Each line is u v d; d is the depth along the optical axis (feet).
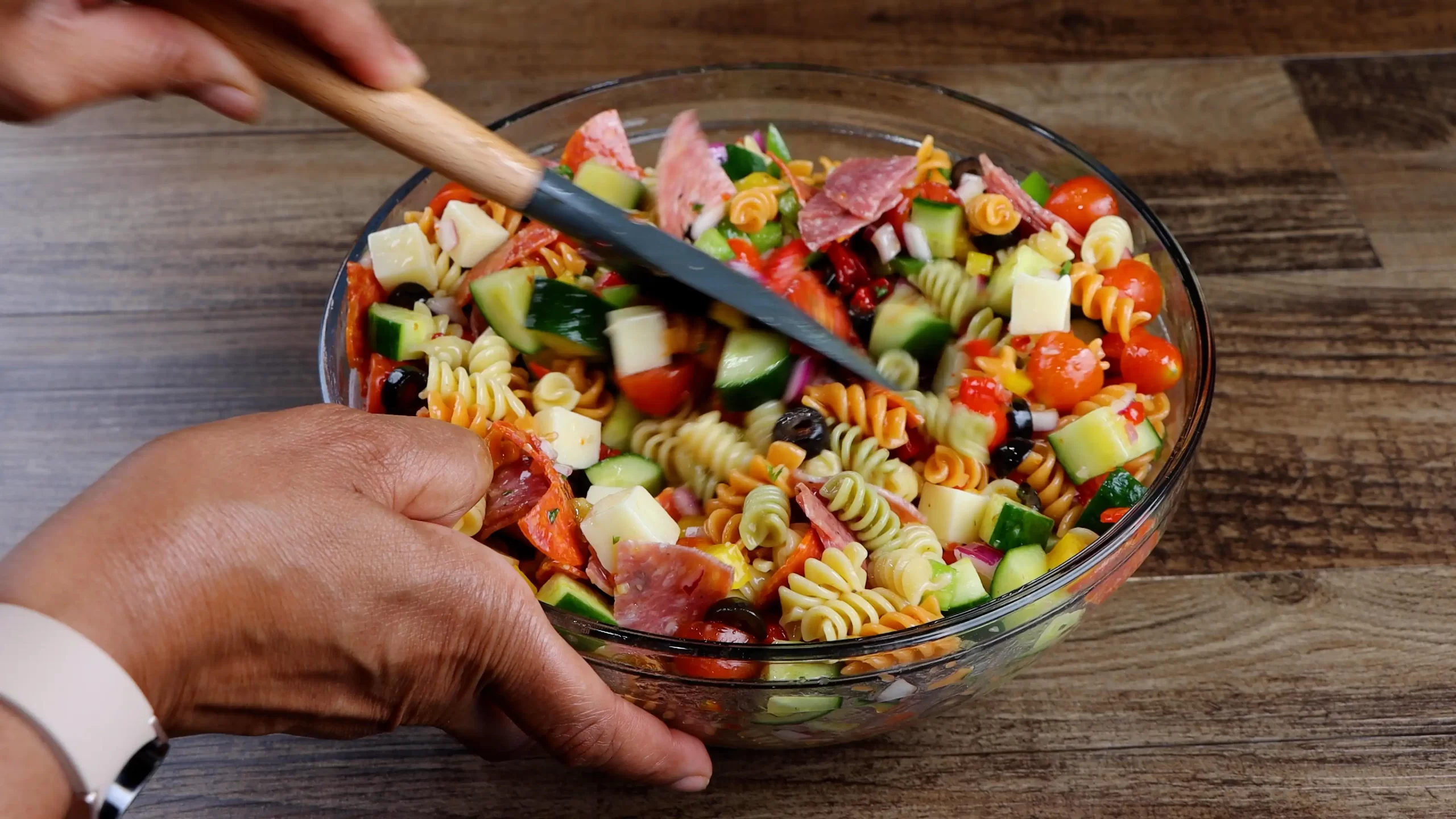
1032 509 2.43
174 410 2.75
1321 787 2.39
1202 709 2.46
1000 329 2.56
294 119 3.11
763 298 2.37
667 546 2.26
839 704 2.22
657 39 3.22
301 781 2.41
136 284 2.89
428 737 2.44
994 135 2.69
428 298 2.57
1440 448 2.69
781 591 2.33
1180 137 3.08
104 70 2.04
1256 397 2.74
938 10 3.28
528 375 2.57
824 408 2.51
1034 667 2.50
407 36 3.22
